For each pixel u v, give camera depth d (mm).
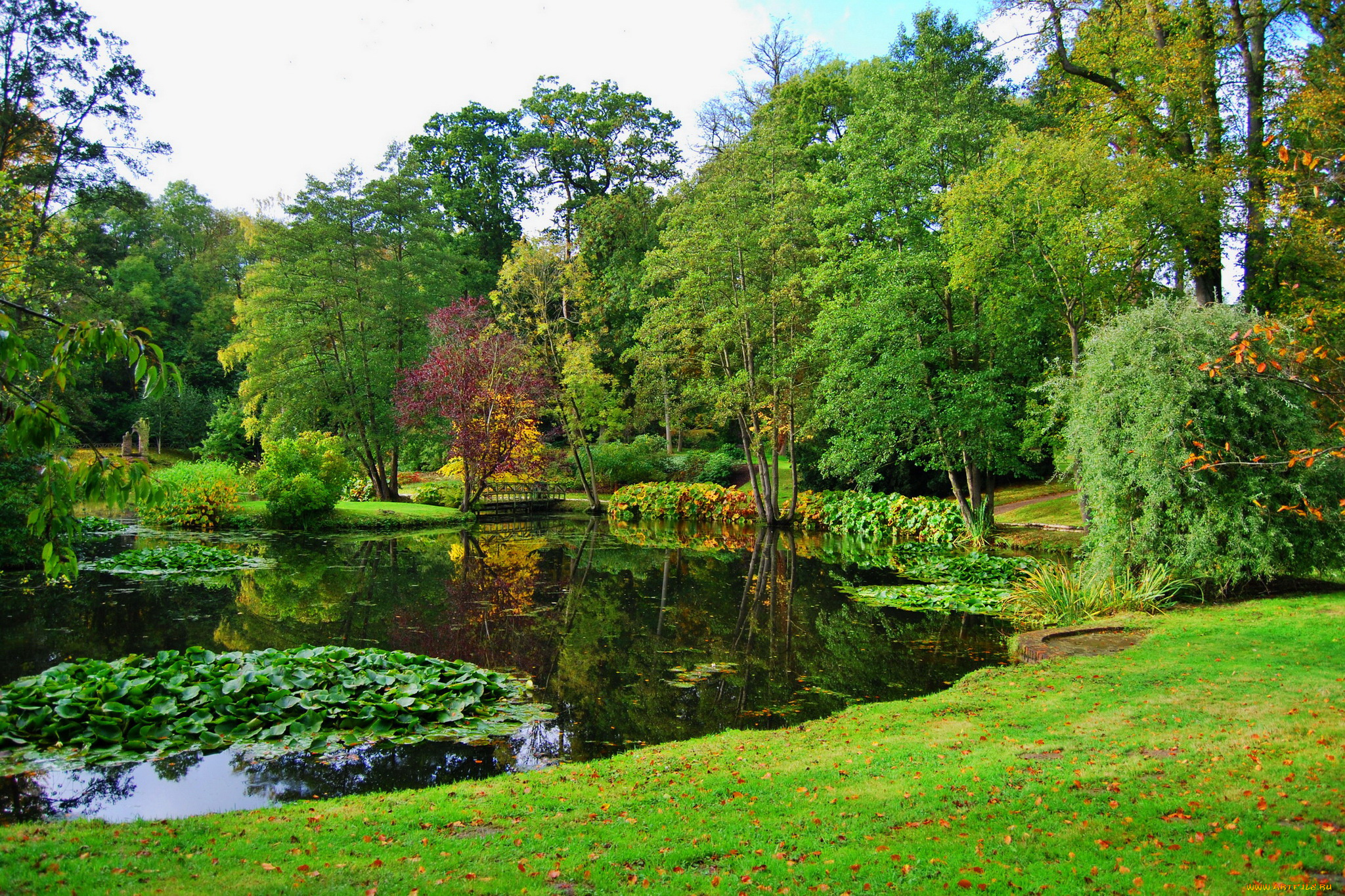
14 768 5918
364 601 13547
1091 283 15859
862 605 13352
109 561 16375
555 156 44031
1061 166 15203
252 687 7355
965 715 6637
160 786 5785
